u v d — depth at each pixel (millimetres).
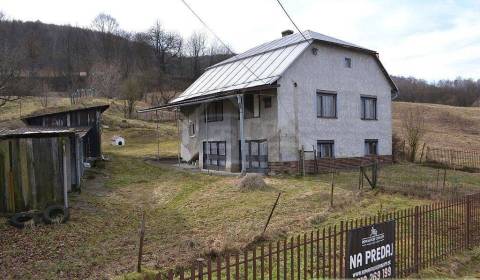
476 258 9805
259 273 7324
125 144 39344
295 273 7438
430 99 101000
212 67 32156
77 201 13781
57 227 10500
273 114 22453
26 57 84500
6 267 7828
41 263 8047
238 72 27031
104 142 39375
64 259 8305
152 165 26156
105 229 10609
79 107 26188
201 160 27641
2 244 9109
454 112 66125
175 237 9961
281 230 10164
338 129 25219
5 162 11508
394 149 31094
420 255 8617
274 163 22328
